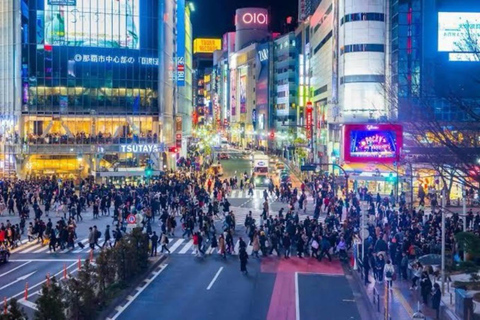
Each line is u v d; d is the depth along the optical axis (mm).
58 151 85688
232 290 31469
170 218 47656
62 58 87750
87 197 60531
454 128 43031
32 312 26344
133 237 34406
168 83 99562
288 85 156500
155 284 32500
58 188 61531
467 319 24953
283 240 40094
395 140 65312
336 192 67438
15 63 86250
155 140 91500
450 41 79688
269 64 172750
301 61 140875
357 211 51312
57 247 42250
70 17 87812
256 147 177625
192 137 165000
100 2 88875
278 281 33625
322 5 116562
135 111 91125
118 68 90188
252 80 198000
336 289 31969
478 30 79000
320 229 40906
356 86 87812
